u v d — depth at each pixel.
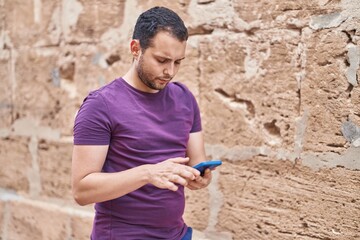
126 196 2.47
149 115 2.45
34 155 4.33
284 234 3.10
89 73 3.94
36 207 4.26
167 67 2.35
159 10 2.37
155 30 2.32
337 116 2.86
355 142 2.81
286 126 3.05
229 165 3.30
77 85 4.02
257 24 3.12
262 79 3.12
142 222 2.49
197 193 3.44
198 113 2.70
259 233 3.20
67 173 4.11
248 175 3.23
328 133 2.90
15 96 4.43
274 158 3.11
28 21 4.29
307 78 2.94
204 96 3.37
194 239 3.41
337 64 2.84
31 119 4.33
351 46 2.79
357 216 2.83
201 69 3.37
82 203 2.43
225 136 3.30
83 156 2.39
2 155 4.56
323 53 2.88
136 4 3.63
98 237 2.54
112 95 2.42
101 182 2.35
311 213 2.99
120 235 2.48
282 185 3.09
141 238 2.49
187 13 3.40
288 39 3.00
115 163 2.46
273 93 3.09
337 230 2.91
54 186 4.21
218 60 3.29
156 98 2.49
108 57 3.82
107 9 3.80
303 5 2.93
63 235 4.08
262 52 3.11
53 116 4.18
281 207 3.11
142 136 2.42
